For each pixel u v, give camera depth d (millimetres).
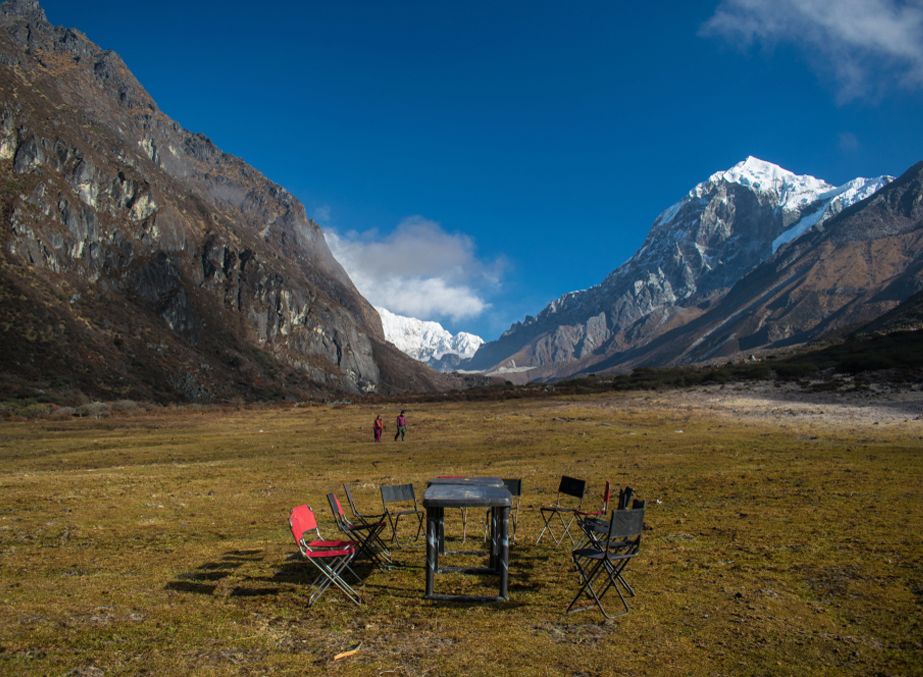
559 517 12422
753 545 9359
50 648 5766
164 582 8031
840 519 10758
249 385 136750
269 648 5828
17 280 102750
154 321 132500
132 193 153875
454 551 9781
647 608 6910
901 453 20047
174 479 18109
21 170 123312
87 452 27844
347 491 9625
